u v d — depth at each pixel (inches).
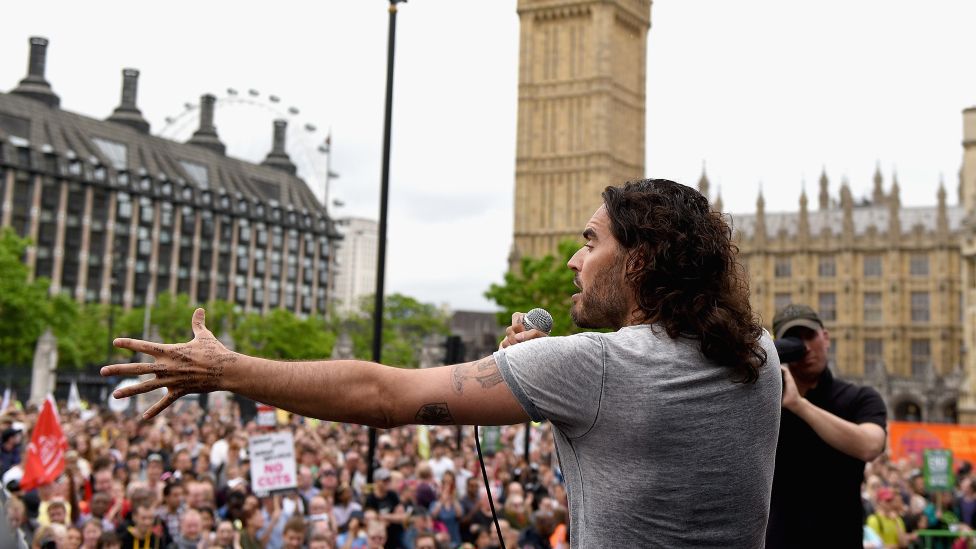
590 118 4291.3
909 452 1268.5
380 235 584.7
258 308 6028.5
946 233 4338.1
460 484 777.6
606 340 106.0
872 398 213.5
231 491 589.6
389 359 4630.9
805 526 194.7
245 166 6309.1
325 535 461.1
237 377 99.7
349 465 771.4
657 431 101.3
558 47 4404.5
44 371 2484.0
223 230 5846.5
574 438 105.1
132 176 5315.0
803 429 196.7
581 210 4261.8
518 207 4370.1
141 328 4360.2
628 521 101.3
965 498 823.1
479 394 101.6
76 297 5017.2
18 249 3437.5
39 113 5083.7
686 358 105.4
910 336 4402.1
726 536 104.5
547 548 573.9
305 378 100.5
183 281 5590.6
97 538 434.6
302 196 6569.9
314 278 6466.5
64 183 5009.8
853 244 4498.0
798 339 197.8
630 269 112.3
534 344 105.3
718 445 103.2
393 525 601.9
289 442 593.6
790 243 4616.1
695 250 109.7
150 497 484.4
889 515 636.1
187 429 1139.9
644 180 120.3
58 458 550.0
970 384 3368.6
